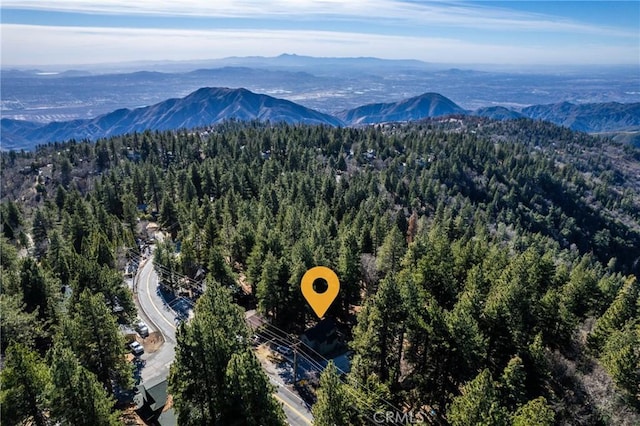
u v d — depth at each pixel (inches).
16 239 3415.4
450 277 1871.3
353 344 1647.4
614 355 1332.4
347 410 1241.4
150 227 4057.6
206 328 1206.9
